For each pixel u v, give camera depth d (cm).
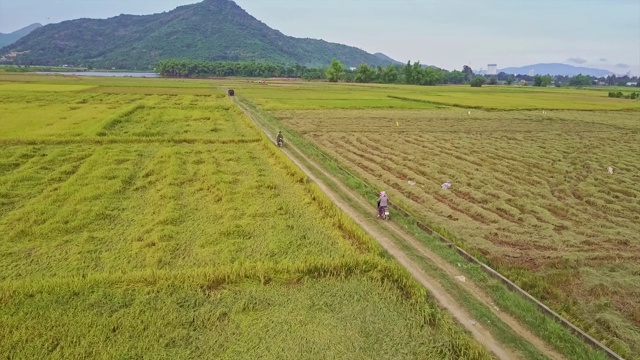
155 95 7419
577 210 2292
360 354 1057
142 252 1558
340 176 2780
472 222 2061
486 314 1277
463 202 2333
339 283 1405
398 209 2236
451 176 2902
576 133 4862
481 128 5056
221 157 3036
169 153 3006
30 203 1994
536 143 4197
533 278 1519
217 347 1066
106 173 2462
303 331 1141
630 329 1251
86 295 1255
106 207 1973
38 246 1586
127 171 2531
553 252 1755
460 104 7512
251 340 1097
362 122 5266
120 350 1032
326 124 5044
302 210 2070
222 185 2327
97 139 3312
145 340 1075
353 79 19312
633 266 1638
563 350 1123
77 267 1441
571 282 1523
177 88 9262
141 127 4050
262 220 1912
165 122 4459
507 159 3481
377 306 1277
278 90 10038
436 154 3594
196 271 1382
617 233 1959
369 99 8050
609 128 5284
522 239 1878
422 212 2195
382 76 18375
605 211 2291
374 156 3481
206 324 1153
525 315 1269
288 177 2598
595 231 1991
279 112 5888
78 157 2848
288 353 1048
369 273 1457
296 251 1622
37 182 2308
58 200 2038
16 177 2319
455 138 4366
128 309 1195
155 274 1352
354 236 1791
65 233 1705
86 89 8019
